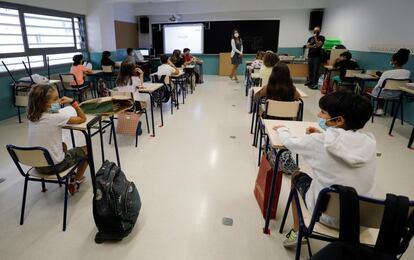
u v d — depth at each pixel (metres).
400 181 2.69
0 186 2.50
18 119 4.69
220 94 6.80
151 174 2.75
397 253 1.06
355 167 1.18
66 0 6.32
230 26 9.57
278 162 1.80
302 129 1.93
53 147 1.91
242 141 3.64
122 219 1.78
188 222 2.04
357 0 6.51
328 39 7.86
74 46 6.84
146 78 8.55
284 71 2.81
